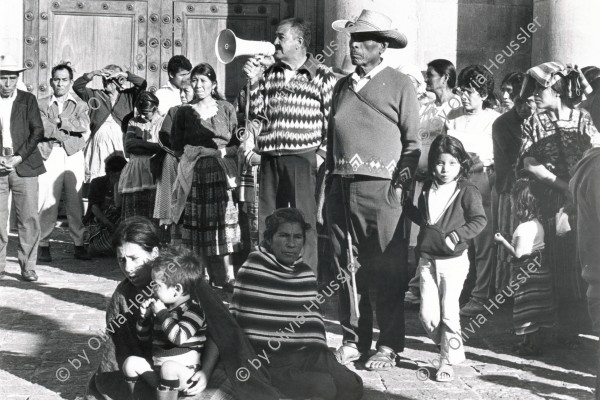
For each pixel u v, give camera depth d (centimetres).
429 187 687
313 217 756
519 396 623
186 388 557
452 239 665
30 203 987
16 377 648
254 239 942
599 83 732
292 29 746
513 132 801
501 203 830
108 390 574
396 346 693
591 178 552
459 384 649
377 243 686
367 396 621
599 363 552
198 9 1359
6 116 984
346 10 1111
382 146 678
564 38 1079
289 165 748
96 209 1151
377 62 691
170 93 1090
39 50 1347
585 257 558
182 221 935
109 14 1357
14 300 894
